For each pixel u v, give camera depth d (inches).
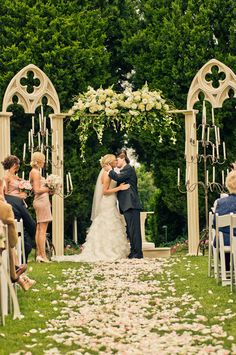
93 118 764.0
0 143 741.3
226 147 886.4
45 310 450.6
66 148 887.7
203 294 491.2
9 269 449.1
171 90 885.2
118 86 956.6
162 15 904.3
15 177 633.0
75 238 888.9
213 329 381.1
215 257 545.3
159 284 545.0
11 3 880.9
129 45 905.5
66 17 887.1
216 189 872.9
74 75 878.4
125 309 449.1
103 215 723.4
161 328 390.0
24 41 881.5
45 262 695.1
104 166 730.2
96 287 536.1
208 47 890.1
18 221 557.6
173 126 874.1
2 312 407.2
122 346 352.8
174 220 920.3
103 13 920.9
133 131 888.9
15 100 876.0
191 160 743.1
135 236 714.8
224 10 886.4
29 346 358.0
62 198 759.1
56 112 757.9
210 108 874.8
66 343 361.7
